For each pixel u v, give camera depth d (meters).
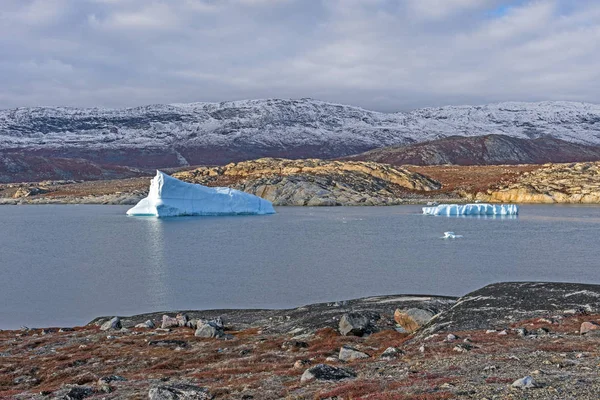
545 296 29.73
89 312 39.97
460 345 19.83
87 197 185.88
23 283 50.50
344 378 16.81
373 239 78.56
